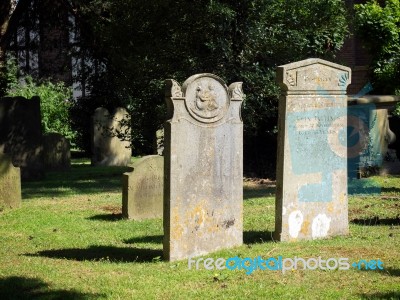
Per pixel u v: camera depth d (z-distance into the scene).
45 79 28.75
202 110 9.14
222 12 17.02
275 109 18.27
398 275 8.20
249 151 18.92
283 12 18.12
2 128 18.55
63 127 27.64
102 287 7.89
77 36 24.20
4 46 23.81
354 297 7.36
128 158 23.28
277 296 7.45
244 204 13.77
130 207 12.58
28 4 23.56
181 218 9.05
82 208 13.90
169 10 17.56
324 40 18.94
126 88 18.84
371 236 10.43
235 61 17.78
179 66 17.88
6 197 13.79
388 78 20.94
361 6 21.41
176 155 8.93
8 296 7.65
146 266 8.87
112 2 18.84
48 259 9.52
